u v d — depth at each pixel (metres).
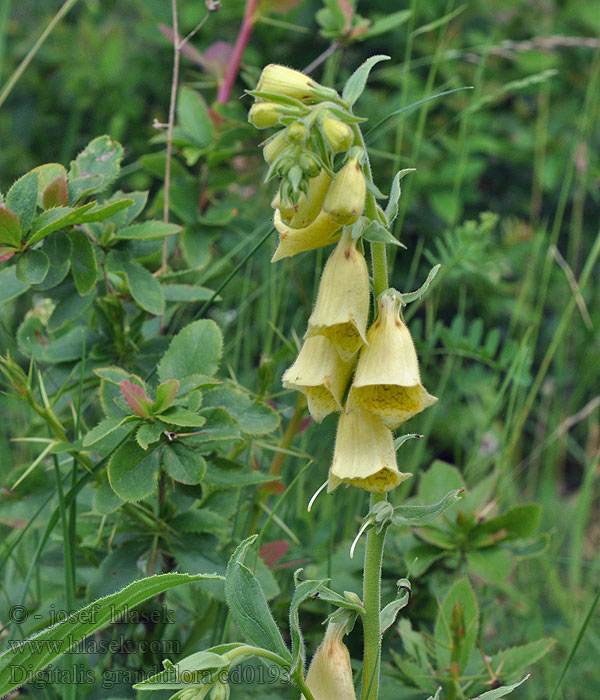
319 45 1.54
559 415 1.49
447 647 0.80
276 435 0.91
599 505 1.46
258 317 1.19
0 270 0.78
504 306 1.50
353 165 0.64
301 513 0.90
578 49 1.66
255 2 0.99
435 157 1.48
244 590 0.66
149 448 0.74
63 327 0.84
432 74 1.08
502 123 1.64
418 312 1.54
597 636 1.04
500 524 0.85
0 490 0.80
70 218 0.74
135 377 0.75
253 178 1.17
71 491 0.77
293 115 0.65
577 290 1.07
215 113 0.97
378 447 0.67
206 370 0.76
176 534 0.78
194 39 1.54
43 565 0.81
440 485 0.87
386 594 0.86
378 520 0.66
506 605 1.07
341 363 0.67
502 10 1.64
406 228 1.54
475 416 1.33
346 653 0.68
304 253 1.33
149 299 0.78
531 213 1.68
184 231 0.93
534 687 0.97
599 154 1.65
